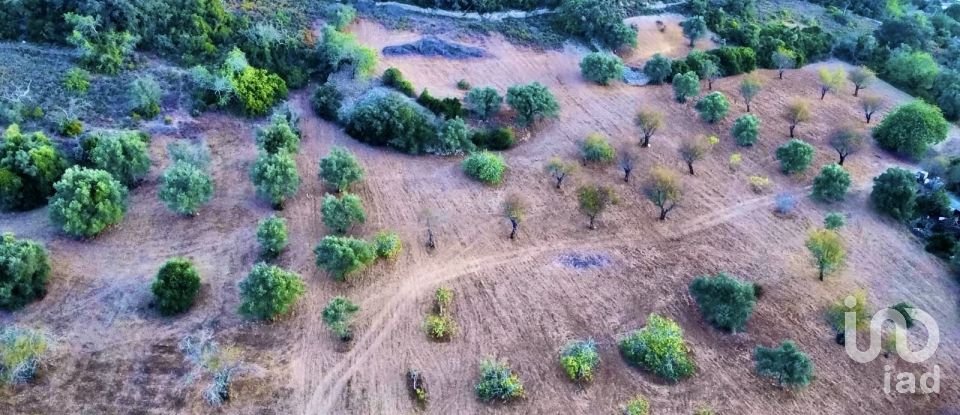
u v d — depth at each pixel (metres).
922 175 70.69
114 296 52.97
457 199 65.12
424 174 68.12
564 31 91.75
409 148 70.50
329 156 63.62
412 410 46.09
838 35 99.94
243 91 72.88
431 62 84.81
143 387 46.50
